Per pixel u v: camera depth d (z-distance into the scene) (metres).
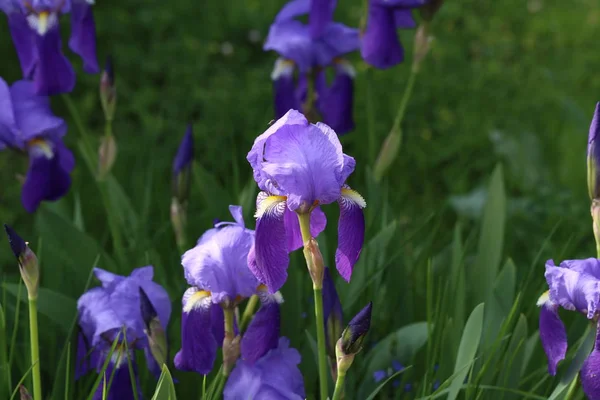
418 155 2.65
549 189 2.37
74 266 1.60
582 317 1.56
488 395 1.47
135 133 2.77
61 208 1.80
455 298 1.56
